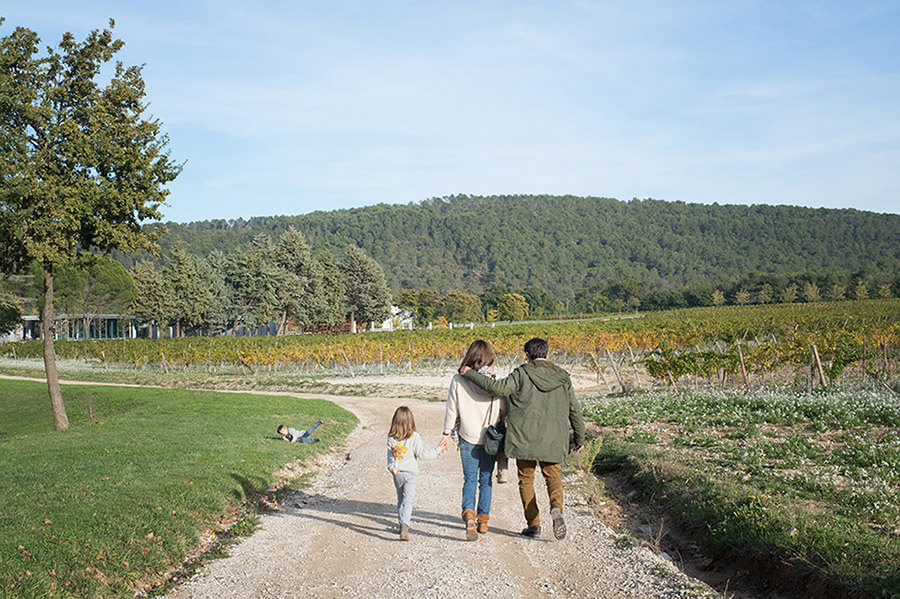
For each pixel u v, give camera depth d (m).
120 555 5.51
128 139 15.88
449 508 7.71
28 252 15.14
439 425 17.28
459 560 5.63
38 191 14.50
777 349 19.77
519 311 148.75
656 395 18.41
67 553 5.35
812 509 6.66
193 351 45.97
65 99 15.75
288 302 78.69
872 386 16.67
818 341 20.84
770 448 9.55
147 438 12.59
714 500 7.08
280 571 5.49
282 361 42.12
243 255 77.81
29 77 15.05
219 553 6.08
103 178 15.72
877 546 5.27
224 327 82.25
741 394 15.78
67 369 49.97
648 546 6.34
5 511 6.65
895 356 20.00
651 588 4.93
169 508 7.00
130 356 50.31
